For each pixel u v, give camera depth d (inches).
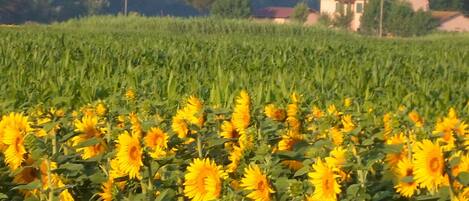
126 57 1030.4
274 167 227.3
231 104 581.0
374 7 6156.5
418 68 1008.2
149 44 1417.3
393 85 776.3
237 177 241.9
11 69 773.9
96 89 618.2
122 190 250.5
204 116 283.9
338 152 227.6
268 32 3297.2
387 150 236.1
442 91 740.0
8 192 263.6
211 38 1930.4
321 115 303.7
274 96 625.9
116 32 2231.8
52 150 260.5
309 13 6830.7
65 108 491.8
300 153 255.8
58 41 1310.3
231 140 270.1
